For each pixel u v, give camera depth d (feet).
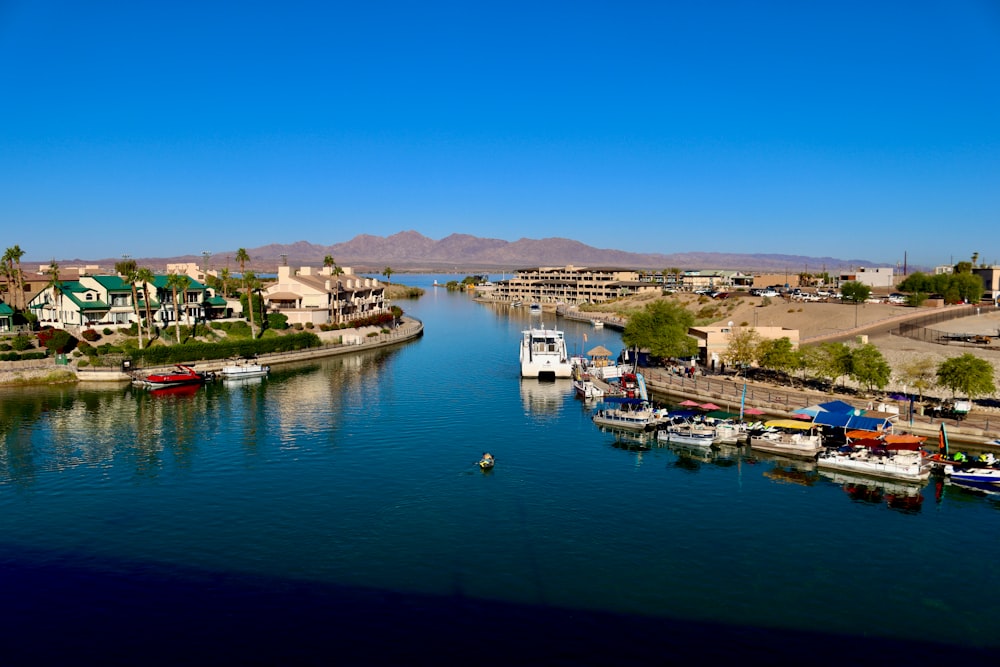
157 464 283.59
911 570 191.93
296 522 222.89
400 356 610.65
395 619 165.48
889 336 493.77
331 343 631.15
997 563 196.65
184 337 552.00
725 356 461.37
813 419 318.86
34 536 212.23
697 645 155.53
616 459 294.46
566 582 183.42
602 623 164.25
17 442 317.63
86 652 152.46
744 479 268.62
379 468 278.46
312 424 351.87
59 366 471.62
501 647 154.51
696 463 289.33
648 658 150.71
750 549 204.54
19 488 255.70
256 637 157.89
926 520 226.79
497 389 450.71
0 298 605.73
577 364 501.56
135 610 169.37
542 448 309.83
